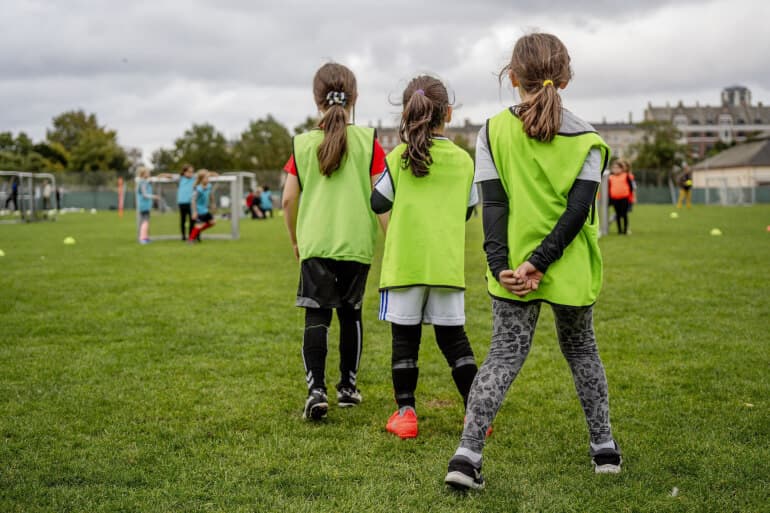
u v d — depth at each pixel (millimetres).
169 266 9773
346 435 3164
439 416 3445
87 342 5020
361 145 3508
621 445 2984
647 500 2436
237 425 3293
